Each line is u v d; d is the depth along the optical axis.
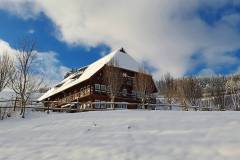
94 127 18.03
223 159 11.92
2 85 30.06
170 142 14.34
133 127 17.27
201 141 13.99
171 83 55.97
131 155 13.20
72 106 42.19
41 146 15.55
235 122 16.27
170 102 52.97
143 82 48.38
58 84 67.50
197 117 18.31
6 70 30.48
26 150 15.10
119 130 16.97
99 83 52.59
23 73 30.75
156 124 17.48
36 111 29.16
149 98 48.16
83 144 15.17
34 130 18.86
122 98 50.88
